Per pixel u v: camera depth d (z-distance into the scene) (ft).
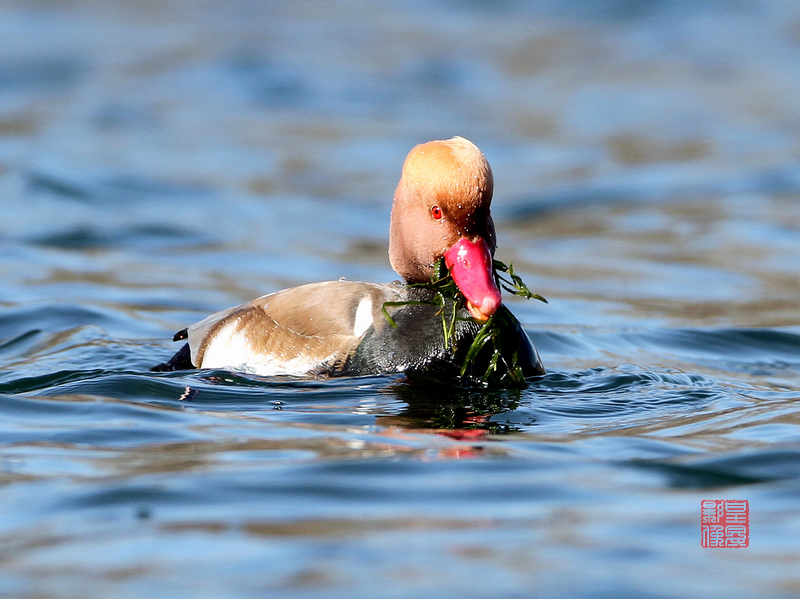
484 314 28.76
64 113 94.07
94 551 17.85
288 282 50.44
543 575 16.80
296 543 18.10
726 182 74.79
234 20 141.08
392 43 128.98
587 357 37.27
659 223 65.31
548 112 99.25
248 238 60.44
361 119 96.48
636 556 17.60
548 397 29.78
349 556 17.54
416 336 30.42
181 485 20.94
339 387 29.60
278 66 115.55
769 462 22.61
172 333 40.22
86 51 120.88
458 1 151.74
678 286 51.21
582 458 23.13
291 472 21.74
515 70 117.50
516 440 24.79
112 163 77.00
